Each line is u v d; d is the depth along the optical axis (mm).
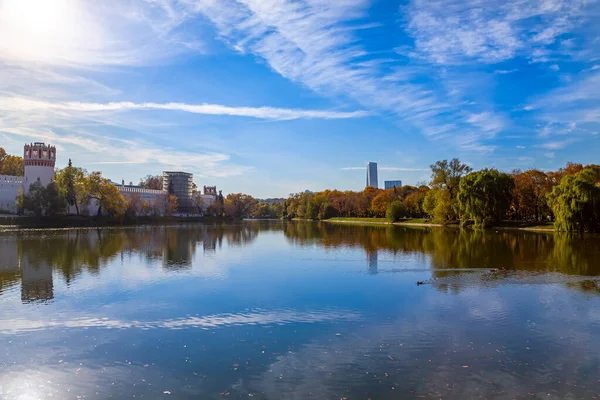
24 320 21984
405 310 23469
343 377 14750
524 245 58656
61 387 14367
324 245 63062
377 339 18625
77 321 21797
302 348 17625
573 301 25359
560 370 15203
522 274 34844
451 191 114688
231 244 65500
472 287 29641
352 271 37281
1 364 16297
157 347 17938
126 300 26281
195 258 47000
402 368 15438
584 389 13758
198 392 13844
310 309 23906
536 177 101188
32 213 115125
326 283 31562
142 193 174750
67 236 80438
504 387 13898
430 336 18953
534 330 19750
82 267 39750
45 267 39688
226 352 17281
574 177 77438
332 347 17688
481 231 91812
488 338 18641
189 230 108688
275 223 173750
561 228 79938
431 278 33375
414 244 62875
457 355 16656
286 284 31234
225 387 14164
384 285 30625
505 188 96000
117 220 128500
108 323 21422
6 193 123812
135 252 52875
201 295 27625
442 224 118562
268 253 52125
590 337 18734
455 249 54781
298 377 14812
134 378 14945
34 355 17156
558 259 43969
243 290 29172
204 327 20672
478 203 95312
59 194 110812
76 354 17234
